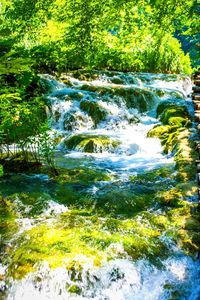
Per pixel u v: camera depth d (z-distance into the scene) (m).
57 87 10.49
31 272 3.16
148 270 3.26
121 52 12.86
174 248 3.52
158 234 3.74
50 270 3.14
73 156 6.89
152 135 7.85
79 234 3.67
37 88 9.67
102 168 6.13
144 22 7.89
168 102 9.83
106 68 13.68
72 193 4.89
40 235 3.67
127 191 4.84
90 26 7.26
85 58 8.05
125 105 9.86
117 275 3.17
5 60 2.29
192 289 3.08
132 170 5.99
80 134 7.97
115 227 3.86
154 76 13.52
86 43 7.43
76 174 5.71
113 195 4.70
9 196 4.72
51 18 7.86
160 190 4.86
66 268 3.15
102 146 7.21
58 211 4.36
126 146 7.22
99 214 4.30
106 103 9.64
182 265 3.32
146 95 10.20
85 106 9.15
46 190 5.01
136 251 3.43
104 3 7.07
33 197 4.69
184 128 7.65
